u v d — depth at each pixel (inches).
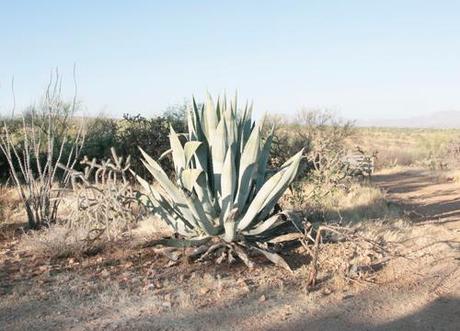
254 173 270.8
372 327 200.4
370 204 435.2
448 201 514.9
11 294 227.0
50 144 360.2
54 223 342.6
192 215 275.6
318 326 199.5
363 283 244.8
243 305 217.2
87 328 194.1
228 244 270.8
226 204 265.7
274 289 235.5
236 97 280.7
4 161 519.5
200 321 201.2
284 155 478.9
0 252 293.3
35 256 281.6
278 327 197.6
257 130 265.1
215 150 273.0
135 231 326.6
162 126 562.9
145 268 262.7
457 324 204.4
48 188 352.8
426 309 218.5
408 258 278.5
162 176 271.1
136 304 216.4
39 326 196.1
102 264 269.1
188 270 258.8
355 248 283.7
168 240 271.9
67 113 387.5
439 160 1009.5
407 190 624.4
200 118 289.6
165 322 199.6
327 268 262.4
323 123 863.7
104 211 293.7
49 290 232.2
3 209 384.2
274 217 269.9
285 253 284.4
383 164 1095.0
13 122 555.2
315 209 374.3
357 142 1087.0
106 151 538.9
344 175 479.8
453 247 310.2
